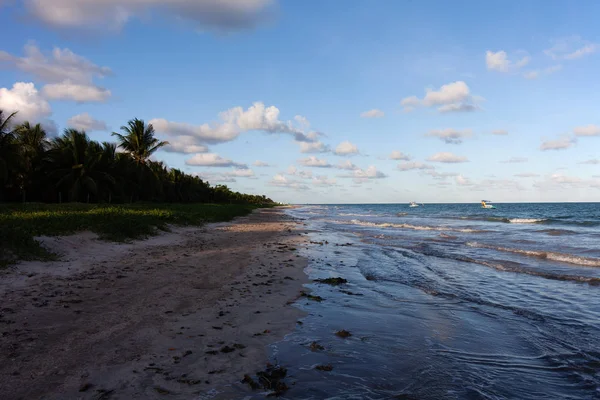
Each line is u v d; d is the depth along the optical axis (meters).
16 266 7.75
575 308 6.80
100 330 4.85
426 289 8.30
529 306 6.94
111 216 16.44
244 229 24.84
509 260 12.18
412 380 3.93
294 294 7.59
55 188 34.22
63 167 35.06
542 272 10.11
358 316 6.23
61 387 3.37
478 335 5.39
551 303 7.14
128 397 3.28
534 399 3.60
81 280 7.46
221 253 12.62
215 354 4.34
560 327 5.76
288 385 3.72
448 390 3.73
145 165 44.91
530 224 33.97
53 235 10.74
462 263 11.79
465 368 4.26
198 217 28.12
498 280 9.25
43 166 34.41
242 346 4.63
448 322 5.97
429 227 29.28
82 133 35.62
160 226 17.78
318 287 8.37
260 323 5.62
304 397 3.50
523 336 5.36
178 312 5.85
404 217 51.91
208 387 3.56
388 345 4.94
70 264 8.80
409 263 11.80
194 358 4.19
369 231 25.31
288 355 4.49
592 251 14.26
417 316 6.29
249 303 6.66
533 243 17.12
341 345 4.89
